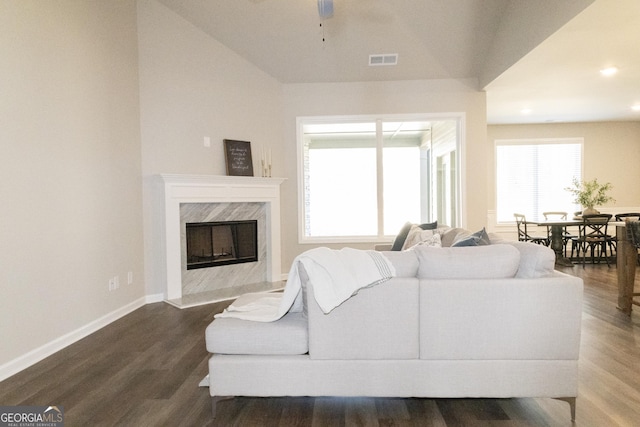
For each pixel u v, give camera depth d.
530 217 7.90
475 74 5.30
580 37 3.53
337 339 1.93
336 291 1.86
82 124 3.20
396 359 1.94
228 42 4.80
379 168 5.57
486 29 4.61
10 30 2.46
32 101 2.64
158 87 4.29
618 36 3.49
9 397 2.15
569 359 1.88
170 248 4.25
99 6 3.46
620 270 3.65
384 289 1.92
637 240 3.40
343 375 1.94
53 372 2.46
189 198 4.36
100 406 2.04
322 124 5.59
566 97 5.76
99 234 3.41
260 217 5.19
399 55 4.98
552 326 1.88
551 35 3.47
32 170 2.63
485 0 4.24
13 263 2.47
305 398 2.14
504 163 7.91
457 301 1.90
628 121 7.72
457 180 5.52
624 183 7.80
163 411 1.99
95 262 3.34
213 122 4.73
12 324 2.45
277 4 4.25
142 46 4.18
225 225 4.91
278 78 5.39
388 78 5.39
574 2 3.11
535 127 7.87
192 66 4.55
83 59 3.22
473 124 5.38
